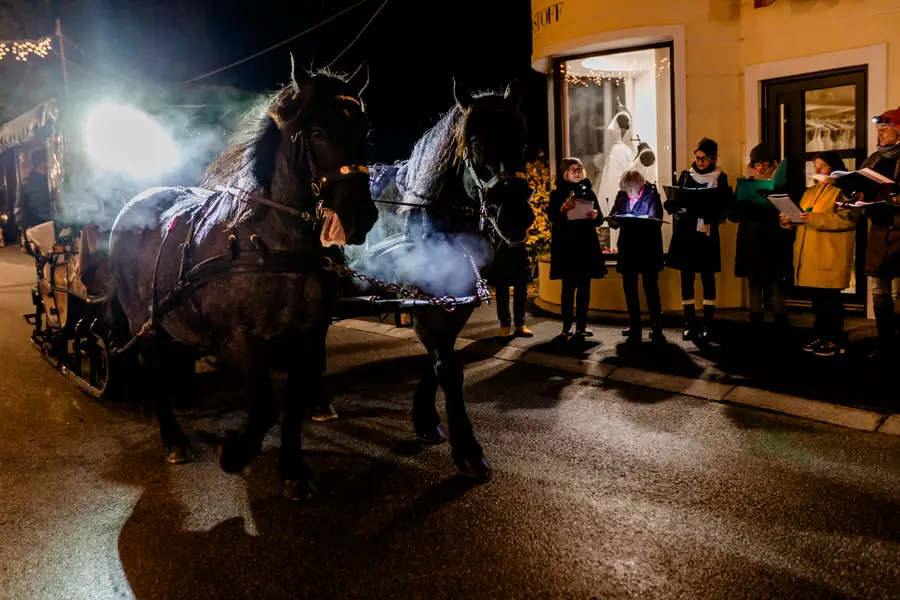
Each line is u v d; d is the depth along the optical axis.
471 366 6.54
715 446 4.43
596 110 9.06
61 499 4.06
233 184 3.59
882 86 7.05
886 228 5.46
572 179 6.92
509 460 4.35
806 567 3.09
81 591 3.15
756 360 6.08
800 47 7.61
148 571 3.28
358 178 3.16
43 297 7.17
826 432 4.56
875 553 3.17
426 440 4.72
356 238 3.19
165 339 4.44
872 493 3.72
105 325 5.08
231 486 4.14
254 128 3.47
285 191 3.37
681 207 6.46
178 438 4.59
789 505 3.63
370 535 3.51
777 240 6.41
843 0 7.26
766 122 8.02
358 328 8.53
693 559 3.19
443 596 2.99
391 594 3.02
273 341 3.63
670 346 6.73
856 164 7.41
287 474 3.89
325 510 3.79
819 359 5.97
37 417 5.53
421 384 4.68
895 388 5.16
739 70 8.08
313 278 3.48
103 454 4.73
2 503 4.03
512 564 3.21
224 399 5.88
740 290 8.27
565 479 4.05
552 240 7.07
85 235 5.26
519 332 7.48
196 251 3.67
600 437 4.66
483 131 3.71
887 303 5.56
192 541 3.53
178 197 4.45
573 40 8.42
